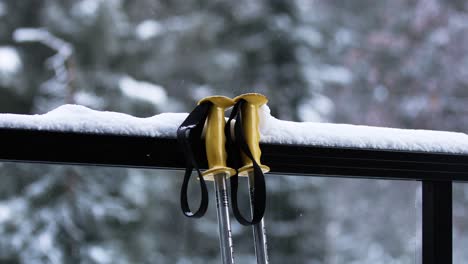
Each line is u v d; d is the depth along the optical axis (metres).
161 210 7.97
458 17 11.80
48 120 1.40
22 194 6.68
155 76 9.38
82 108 1.44
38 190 6.64
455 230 10.33
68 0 8.52
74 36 8.40
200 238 8.55
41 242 6.51
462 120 11.16
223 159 1.41
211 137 1.42
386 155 1.63
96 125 1.42
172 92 9.60
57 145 1.41
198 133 1.46
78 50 8.43
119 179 7.08
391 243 11.11
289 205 8.34
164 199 8.23
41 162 1.42
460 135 1.71
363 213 11.29
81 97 8.01
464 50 11.53
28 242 6.50
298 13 9.52
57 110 1.43
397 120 11.58
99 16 8.45
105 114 1.45
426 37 11.91
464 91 11.34
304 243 8.35
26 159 1.40
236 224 8.30
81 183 6.80
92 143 1.43
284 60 9.29
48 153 1.41
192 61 9.70
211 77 9.65
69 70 8.04
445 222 1.70
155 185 7.65
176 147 1.48
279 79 9.16
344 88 11.89
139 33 9.20
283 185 8.30
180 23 9.86
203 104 1.43
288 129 1.55
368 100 11.96
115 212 6.89
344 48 11.66
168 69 9.59
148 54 9.29
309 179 8.48
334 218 10.05
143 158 1.47
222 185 1.40
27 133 1.39
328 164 1.59
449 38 11.60
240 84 9.49
